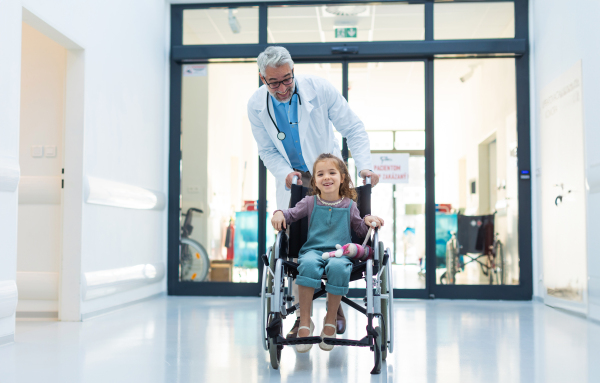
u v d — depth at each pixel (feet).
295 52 16.72
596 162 11.87
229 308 14.37
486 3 16.61
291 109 9.48
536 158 16.10
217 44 17.30
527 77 16.49
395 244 16.56
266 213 17.12
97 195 12.55
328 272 7.37
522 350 9.18
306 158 9.77
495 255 16.47
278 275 7.16
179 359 8.40
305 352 8.54
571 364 8.16
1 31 9.25
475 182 16.55
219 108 17.52
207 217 17.42
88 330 10.99
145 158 15.81
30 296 12.53
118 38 13.93
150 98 16.24
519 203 16.43
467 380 7.23
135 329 11.12
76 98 12.17
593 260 12.15
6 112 9.36
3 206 9.32
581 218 12.79
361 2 16.80
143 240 15.66
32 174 12.74
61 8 11.18
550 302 14.87
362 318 12.51
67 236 12.14
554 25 14.47
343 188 8.52
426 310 14.14
